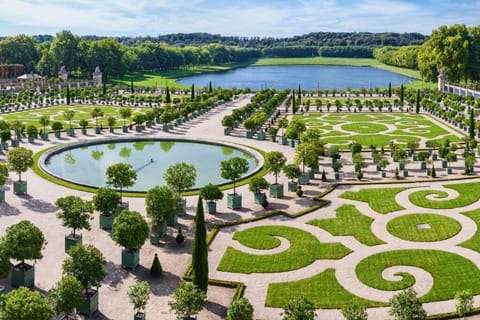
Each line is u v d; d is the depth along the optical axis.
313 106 165.00
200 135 106.69
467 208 60.03
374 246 49.22
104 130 110.81
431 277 42.88
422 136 108.56
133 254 43.34
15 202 60.28
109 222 52.41
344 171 78.25
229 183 70.31
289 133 95.56
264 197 60.84
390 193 65.75
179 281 41.88
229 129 108.25
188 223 55.00
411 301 32.34
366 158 87.62
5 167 58.56
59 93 177.38
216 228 52.84
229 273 43.50
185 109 124.81
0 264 35.56
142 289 34.38
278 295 39.75
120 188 60.94
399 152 78.69
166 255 46.84
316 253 47.50
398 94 190.88
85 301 35.72
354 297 39.56
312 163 71.12
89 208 47.19
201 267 37.59
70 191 65.25
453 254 47.31
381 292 40.34
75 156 88.50
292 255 47.03
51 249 47.09
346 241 50.38
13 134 104.94
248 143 98.62
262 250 48.12
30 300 29.00
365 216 57.34
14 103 151.62
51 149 89.12
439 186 69.00
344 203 61.84
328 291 40.41
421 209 59.66
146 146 97.94
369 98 189.12
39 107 150.50
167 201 48.88
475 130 108.94
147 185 70.25
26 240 38.66
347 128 119.38
